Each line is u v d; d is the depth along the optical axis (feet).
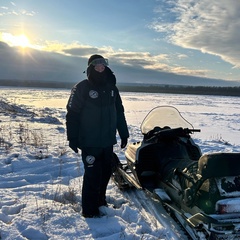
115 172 18.62
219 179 10.93
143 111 85.10
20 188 16.81
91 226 12.66
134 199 16.24
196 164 12.72
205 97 207.00
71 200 15.43
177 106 113.19
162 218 13.98
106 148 13.87
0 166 20.86
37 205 14.16
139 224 13.04
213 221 10.09
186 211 12.37
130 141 32.94
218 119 71.41
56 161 22.63
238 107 118.32
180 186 12.89
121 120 15.21
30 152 24.72
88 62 13.56
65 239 11.59
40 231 11.89
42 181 18.70
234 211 10.40
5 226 12.08
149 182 16.35
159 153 16.02
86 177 13.62
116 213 14.14
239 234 10.28
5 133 32.73
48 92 214.48
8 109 57.11
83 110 13.46
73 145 13.21
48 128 38.65
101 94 13.50
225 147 32.01
